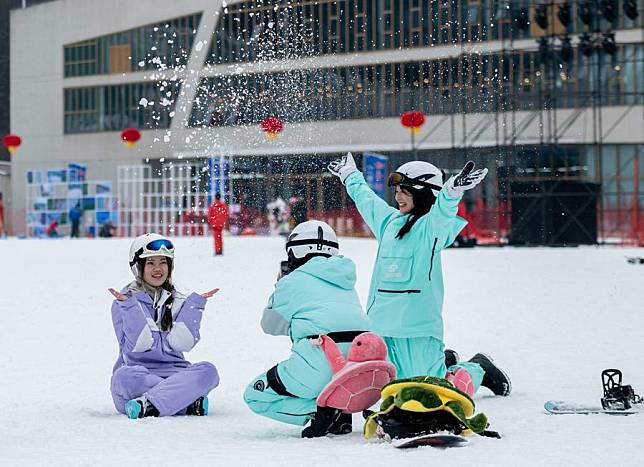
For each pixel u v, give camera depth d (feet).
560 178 128.98
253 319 43.68
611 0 124.47
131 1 188.34
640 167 152.66
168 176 160.04
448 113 156.35
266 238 124.98
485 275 65.31
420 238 23.73
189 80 155.33
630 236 144.25
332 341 20.48
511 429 19.97
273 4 90.89
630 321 42.09
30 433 21.03
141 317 25.13
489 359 25.96
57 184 167.43
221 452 18.22
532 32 149.69
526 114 148.87
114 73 193.26
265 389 21.17
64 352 36.29
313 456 17.37
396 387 18.71
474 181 22.61
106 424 22.34
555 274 65.82
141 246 25.46
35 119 201.46
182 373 24.07
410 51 157.79
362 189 25.99
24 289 57.77
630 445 17.89
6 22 228.02
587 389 26.58
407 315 23.73
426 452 17.29
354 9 156.66
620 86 152.66
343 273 21.66
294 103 142.72
